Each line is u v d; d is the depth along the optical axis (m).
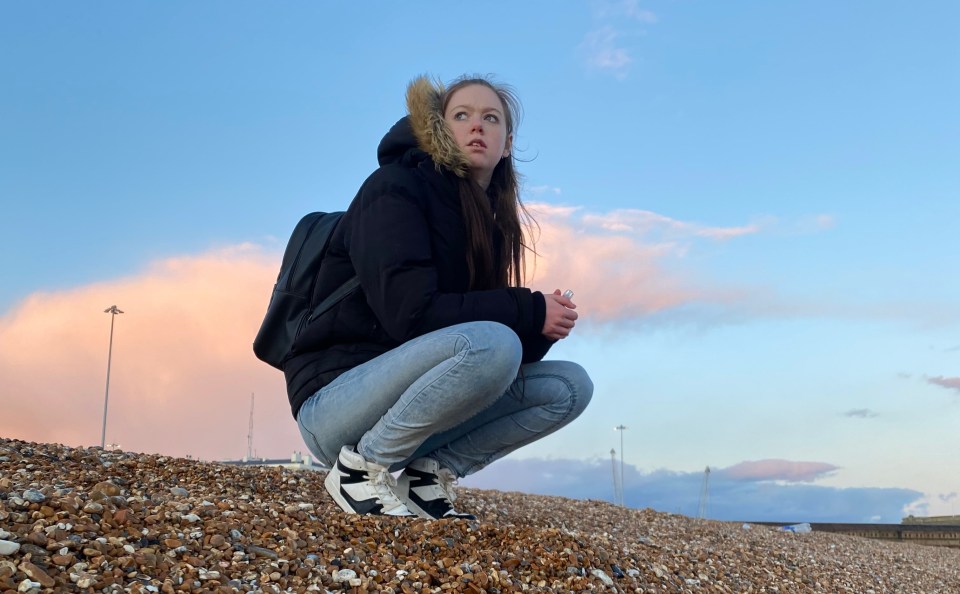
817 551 8.05
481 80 3.42
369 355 3.31
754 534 8.79
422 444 3.55
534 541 3.30
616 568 3.39
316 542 2.78
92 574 2.09
